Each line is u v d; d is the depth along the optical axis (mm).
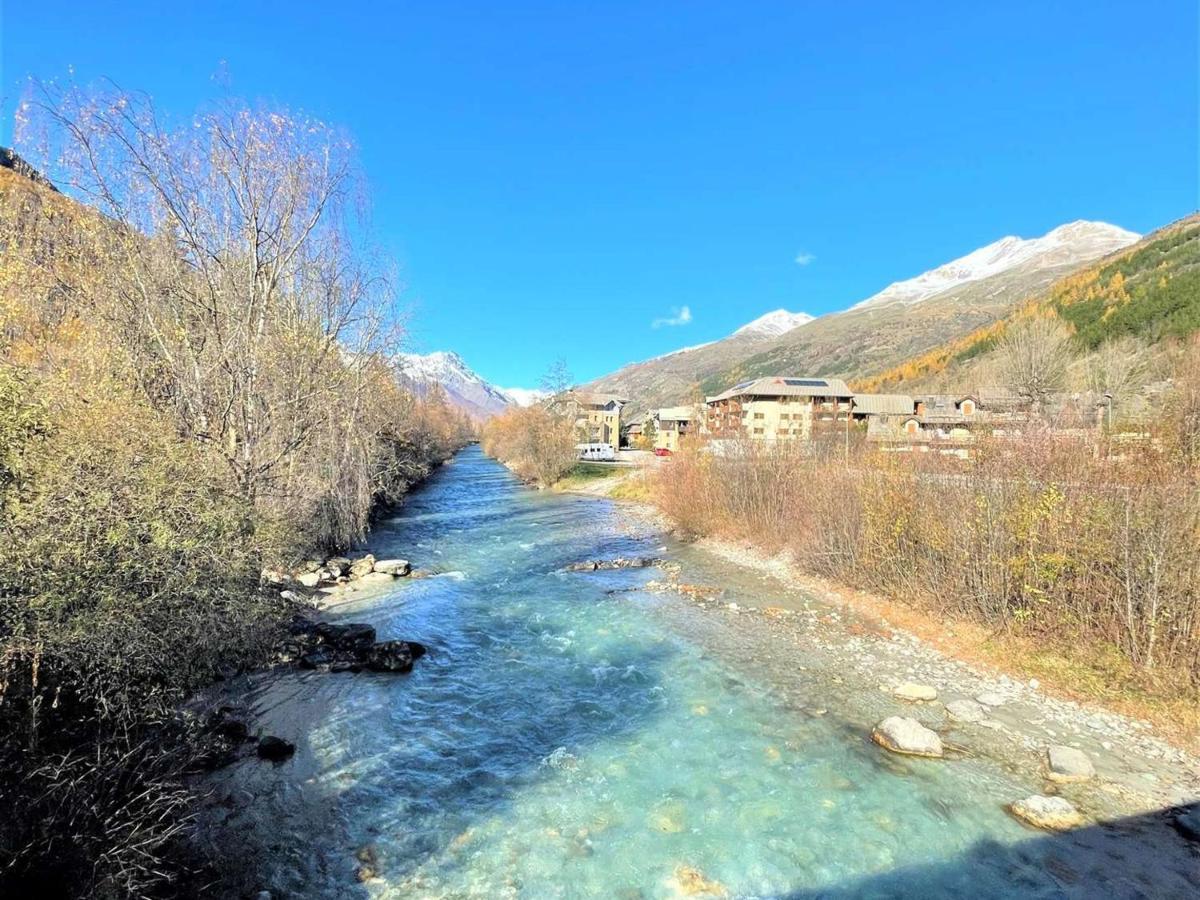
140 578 6496
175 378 15930
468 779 7879
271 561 10734
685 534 26641
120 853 5004
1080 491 11195
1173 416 16281
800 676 11211
